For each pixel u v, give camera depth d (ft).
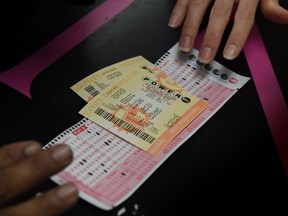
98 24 2.71
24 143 1.68
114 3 2.85
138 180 1.94
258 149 2.14
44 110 2.22
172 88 2.34
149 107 2.23
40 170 1.57
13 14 2.71
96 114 2.19
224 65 2.52
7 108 2.22
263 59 2.58
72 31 2.66
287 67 2.55
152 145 2.08
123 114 2.19
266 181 2.03
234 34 2.55
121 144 2.07
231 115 2.26
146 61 2.49
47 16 2.73
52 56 2.50
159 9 2.85
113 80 2.36
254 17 2.70
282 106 2.34
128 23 2.74
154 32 2.69
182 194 1.94
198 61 2.51
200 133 2.17
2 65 2.43
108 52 2.54
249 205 1.94
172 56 2.54
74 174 1.93
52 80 2.36
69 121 2.17
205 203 1.93
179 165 2.04
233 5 2.68
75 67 2.44
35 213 1.52
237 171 2.05
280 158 2.12
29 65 2.44
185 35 2.54
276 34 2.74
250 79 2.46
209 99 2.32
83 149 2.04
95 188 1.89
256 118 2.27
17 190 1.56
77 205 1.85
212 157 2.09
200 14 2.60
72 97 2.28
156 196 1.92
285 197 1.98
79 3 2.81
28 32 2.63
